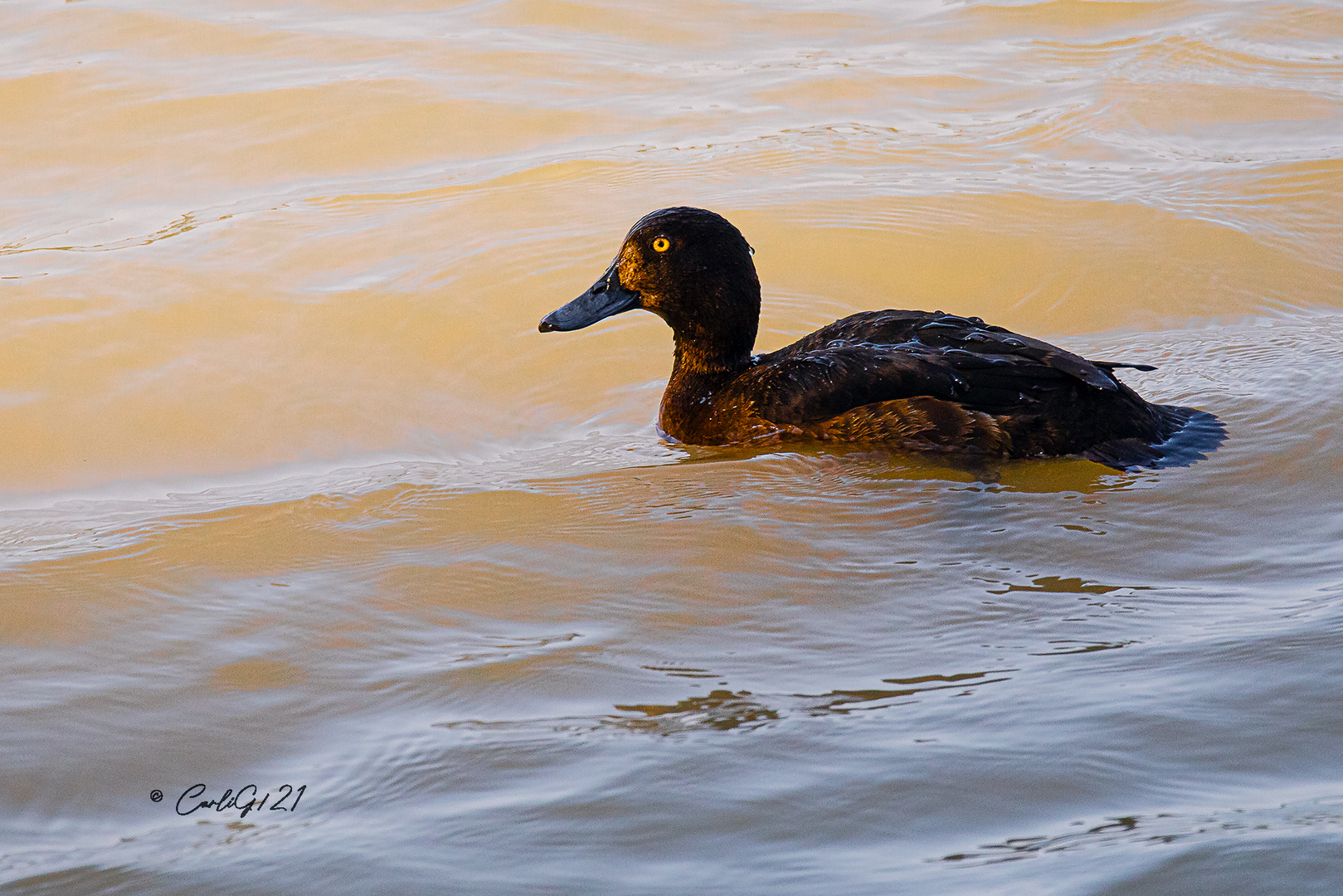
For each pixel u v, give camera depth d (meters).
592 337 13.36
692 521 9.59
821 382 10.95
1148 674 7.27
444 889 5.69
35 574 9.05
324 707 7.40
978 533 9.33
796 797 6.23
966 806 6.12
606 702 7.27
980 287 14.30
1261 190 16.03
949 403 10.53
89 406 11.85
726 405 11.38
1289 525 9.30
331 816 6.34
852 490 10.02
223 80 17.89
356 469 11.04
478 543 9.36
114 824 6.47
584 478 10.52
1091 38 20.44
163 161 16.16
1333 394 11.36
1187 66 19.36
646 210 15.31
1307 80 18.97
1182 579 8.60
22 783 6.79
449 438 11.66
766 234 14.92
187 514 10.03
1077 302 14.05
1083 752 6.50
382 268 14.14
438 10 20.52
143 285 13.58
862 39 20.30
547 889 5.66
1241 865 5.57
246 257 14.20
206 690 7.62
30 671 7.84
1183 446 10.54
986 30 20.64
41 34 19.02
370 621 8.34
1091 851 5.73
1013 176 16.33
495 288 13.88
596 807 6.21
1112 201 15.73
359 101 17.41
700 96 18.30
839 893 5.54
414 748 6.86
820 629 8.07
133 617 8.48
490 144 16.75
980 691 7.18
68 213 15.05
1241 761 6.40
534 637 8.08
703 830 6.02
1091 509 9.62
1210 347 12.79
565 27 20.19
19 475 10.92
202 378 12.30
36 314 12.98
